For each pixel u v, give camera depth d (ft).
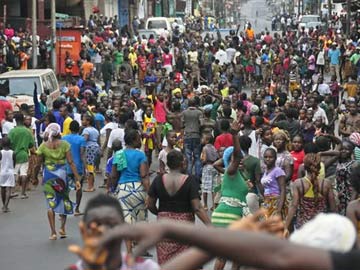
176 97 185.26
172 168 70.90
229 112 130.21
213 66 302.04
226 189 75.25
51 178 98.84
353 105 133.18
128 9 535.60
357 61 285.23
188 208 70.18
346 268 19.40
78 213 114.52
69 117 146.92
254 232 20.18
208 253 20.75
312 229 23.08
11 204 126.11
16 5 397.80
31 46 301.02
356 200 61.21
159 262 69.10
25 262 89.45
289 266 19.57
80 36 305.12
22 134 129.80
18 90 193.77
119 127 137.69
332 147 126.93
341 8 585.63
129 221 84.38
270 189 82.94
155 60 317.22
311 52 325.01
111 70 286.46
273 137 98.43
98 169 149.28
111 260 26.37
